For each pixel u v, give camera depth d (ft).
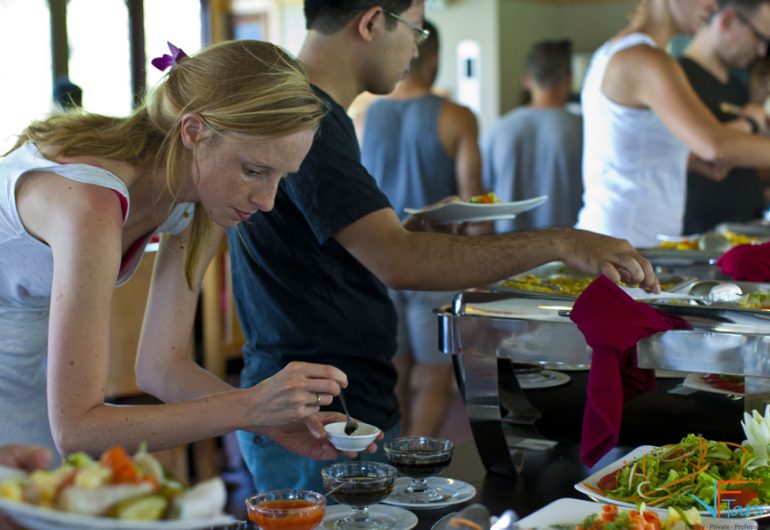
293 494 4.16
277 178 4.50
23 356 4.99
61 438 4.06
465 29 26.13
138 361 5.48
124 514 2.73
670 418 5.39
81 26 19.53
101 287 4.15
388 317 6.19
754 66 13.50
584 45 28.02
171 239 5.36
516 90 26.66
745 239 8.54
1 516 2.95
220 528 4.12
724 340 4.80
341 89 5.99
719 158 8.80
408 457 4.75
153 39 20.85
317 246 5.83
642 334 4.87
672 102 8.93
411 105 11.84
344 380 4.40
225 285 10.55
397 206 12.01
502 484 5.14
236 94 4.33
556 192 14.61
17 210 4.37
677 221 9.55
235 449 12.47
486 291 5.34
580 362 5.02
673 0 9.28
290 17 23.90
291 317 5.91
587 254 5.34
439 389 11.05
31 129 4.59
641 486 4.58
